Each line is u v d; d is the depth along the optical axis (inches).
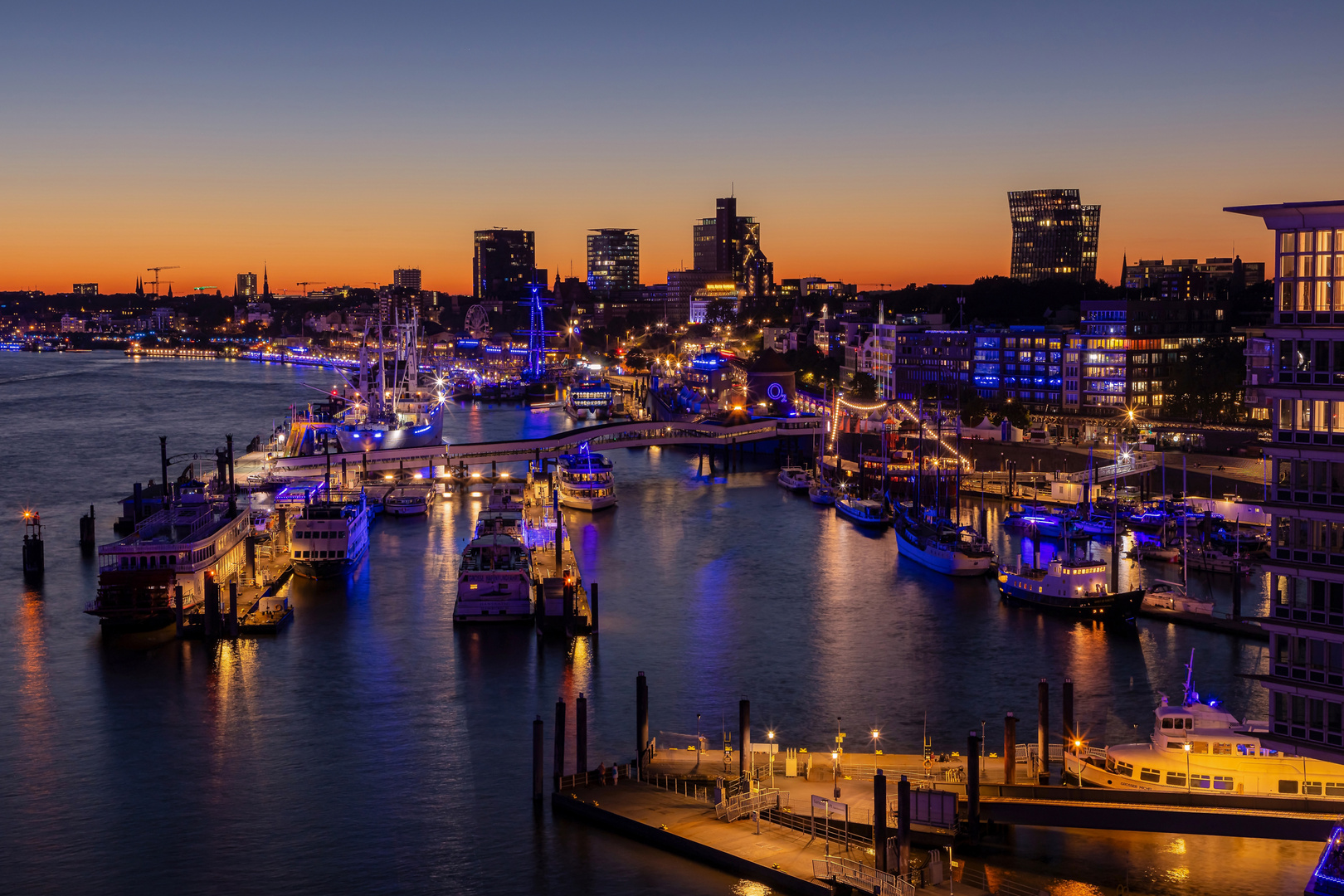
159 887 4507.9
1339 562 3604.8
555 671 6737.2
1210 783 4665.4
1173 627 7524.6
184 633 7391.7
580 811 4943.4
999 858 4446.4
